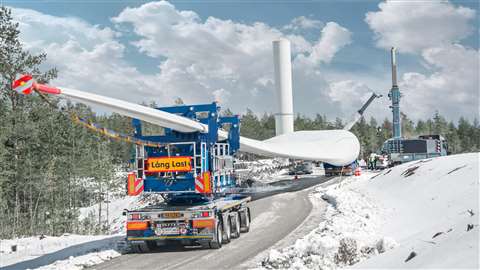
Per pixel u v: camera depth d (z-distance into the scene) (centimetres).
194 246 1165
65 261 997
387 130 12581
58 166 3094
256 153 2803
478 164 1479
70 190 3262
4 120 2605
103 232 2809
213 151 1220
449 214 1106
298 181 3744
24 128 2609
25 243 1377
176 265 935
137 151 1177
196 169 1148
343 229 1238
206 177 1128
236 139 1438
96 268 935
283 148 3111
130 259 1031
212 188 1164
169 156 1152
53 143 2948
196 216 1090
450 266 511
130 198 3734
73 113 834
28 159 2788
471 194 1183
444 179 1538
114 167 3766
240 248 1100
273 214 1830
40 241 1409
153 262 981
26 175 2811
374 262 729
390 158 4362
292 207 2050
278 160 7075
